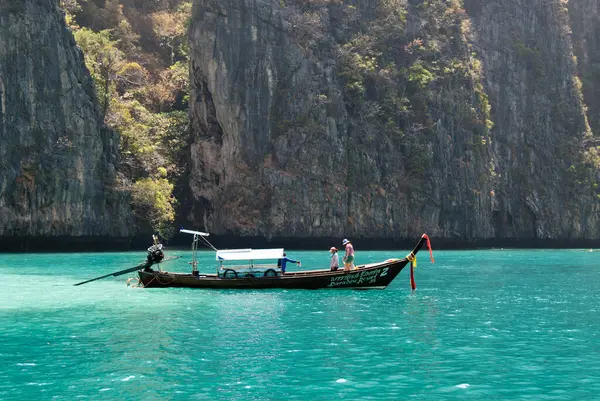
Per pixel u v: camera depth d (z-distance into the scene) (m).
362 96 98.44
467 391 13.51
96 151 78.25
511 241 114.69
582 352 17.16
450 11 112.06
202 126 93.00
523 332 20.09
